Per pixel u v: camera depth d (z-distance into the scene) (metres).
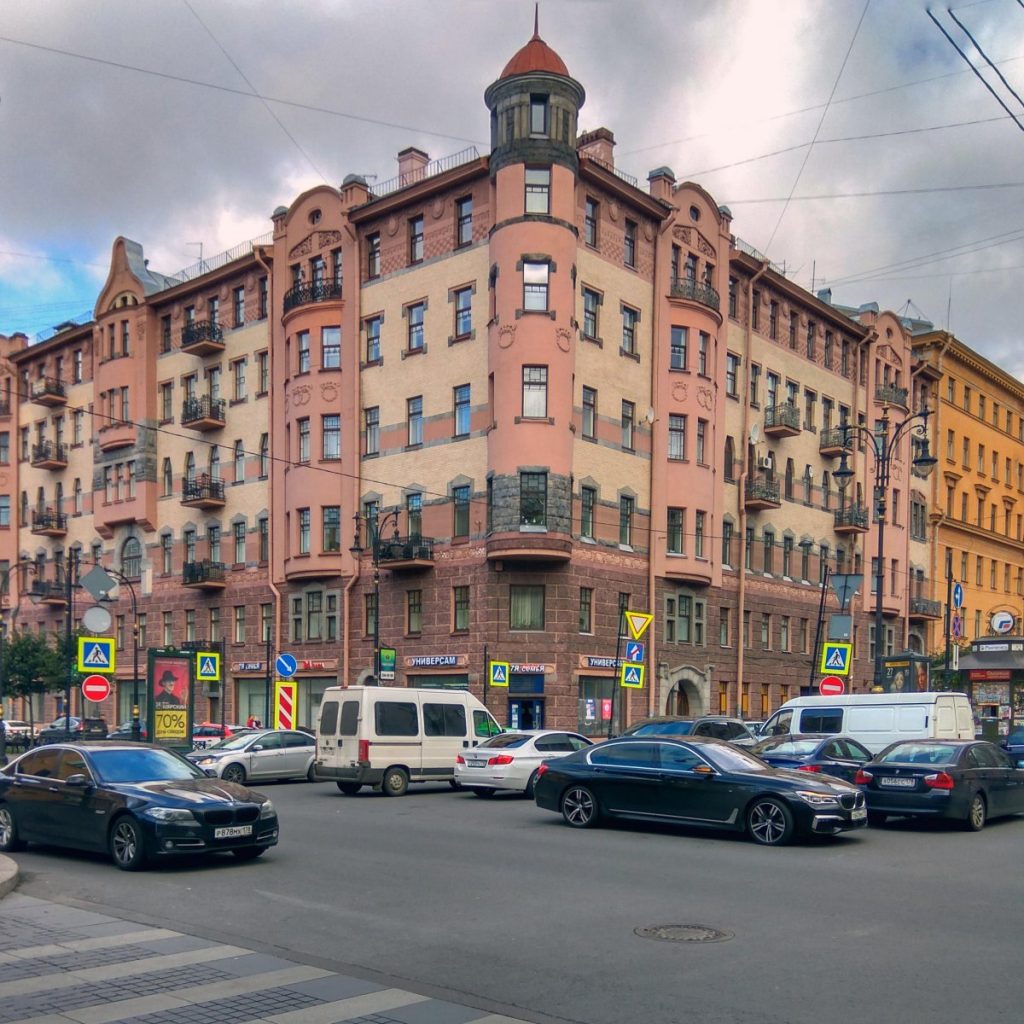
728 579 45.38
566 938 9.24
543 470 36.69
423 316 41.00
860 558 55.31
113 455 54.28
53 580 57.38
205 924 9.85
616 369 40.25
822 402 53.44
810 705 25.23
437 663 38.78
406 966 8.29
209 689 48.03
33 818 14.27
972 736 24.50
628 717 39.50
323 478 42.88
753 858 13.98
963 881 12.25
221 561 48.38
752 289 48.19
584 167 38.84
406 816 19.06
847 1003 7.30
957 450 66.94
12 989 7.51
